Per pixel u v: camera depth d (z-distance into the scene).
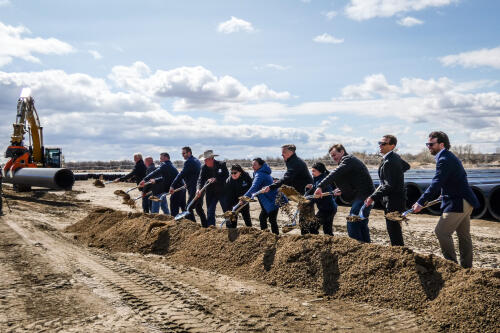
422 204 4.75
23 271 5.57
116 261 6.38
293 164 6.27
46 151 23.11
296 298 4.53
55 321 3.79
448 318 3.71
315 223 5.89
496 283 3.80
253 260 5.64
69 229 9.60
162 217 8.22
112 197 19.72
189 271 5.75
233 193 7.51
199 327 3.69
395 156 5.16
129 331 3.57
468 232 4.76
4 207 14.08
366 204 5.21
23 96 20.67
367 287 4.46
